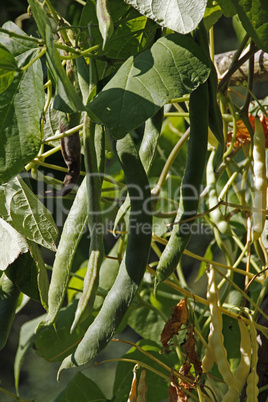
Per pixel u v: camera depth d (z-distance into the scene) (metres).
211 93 0.68
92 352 0.65
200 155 0.66
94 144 0.66
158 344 1.01
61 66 0.61
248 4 0.68
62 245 0.66
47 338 1.01
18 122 0.67
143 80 0.62
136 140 0.69
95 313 1.01
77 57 0.67
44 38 0.63
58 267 0.66
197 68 0.63
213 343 0.75
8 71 0.67
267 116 0.78
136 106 0.60
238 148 0.85
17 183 0.74
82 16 0.76
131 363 0.97
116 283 0.66
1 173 0.67
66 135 0.74
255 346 0.76
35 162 0.82
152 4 0.64
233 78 0.94
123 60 0.68
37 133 0.67
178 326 0.75
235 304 1.01
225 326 0.95
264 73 0.93
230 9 0.77
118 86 0.61
